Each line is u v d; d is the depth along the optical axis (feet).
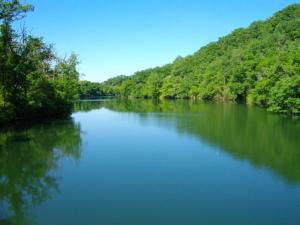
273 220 51.24
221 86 347.15
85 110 268.82
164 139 118.42
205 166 81.56
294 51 231.30
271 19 524.11
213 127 143.74
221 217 52.39
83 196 62.39
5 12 121.08
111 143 112.98
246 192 63.26
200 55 552.41
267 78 237.66
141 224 50.29
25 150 101.76
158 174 75.56
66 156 94.43
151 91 503.61
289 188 65.26
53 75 206.80
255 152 95.25
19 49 138.31
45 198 61.46
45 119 184.24
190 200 59.52
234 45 510.99
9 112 139.54
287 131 128.77
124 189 65.82
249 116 184.14
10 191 65.82
